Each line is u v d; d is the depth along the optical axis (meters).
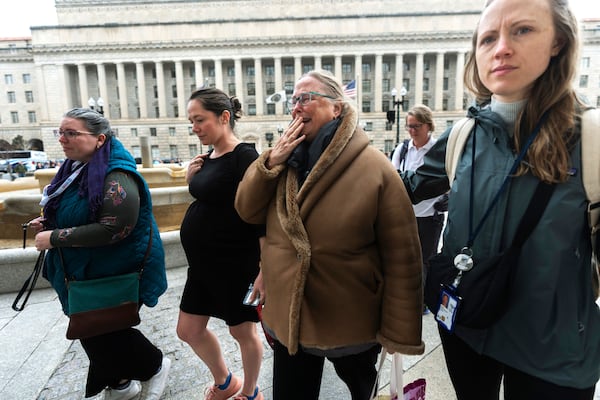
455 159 1.28
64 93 48.50
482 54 1.12
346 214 1.22
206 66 50.94
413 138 3.11
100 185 1.76
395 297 1.26
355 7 49.69
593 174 0.98
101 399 2.16
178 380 2.33
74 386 2.27
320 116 1.33
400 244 1.25
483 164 1.17
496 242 1.12
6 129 52.00
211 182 1.75
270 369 2.45
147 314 3.29
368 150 1.28
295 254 1.32
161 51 47.97
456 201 1.23
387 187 1.23
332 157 1.21
